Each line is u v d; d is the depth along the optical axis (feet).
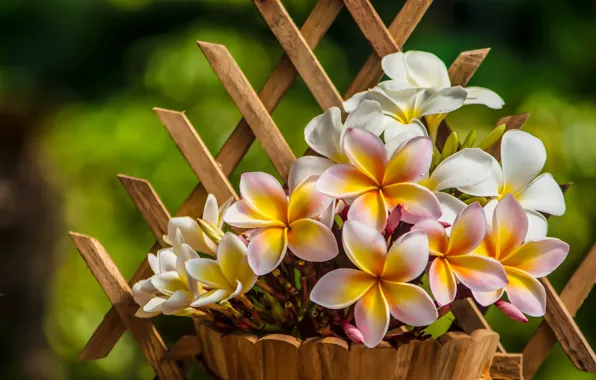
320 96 4.87
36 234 5.73
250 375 4.54
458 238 4.44
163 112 4.91
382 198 4.46
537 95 7.73
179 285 4.60
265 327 4.60
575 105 7.75
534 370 4.94
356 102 4.73
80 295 7.11
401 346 4.45
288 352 4.48
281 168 4.89
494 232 4.50
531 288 4.50
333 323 4.54
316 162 4.57
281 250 4.47
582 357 4.89
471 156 4.52
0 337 5.84
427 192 4.44
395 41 4.89
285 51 4.89
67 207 6.79
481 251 4.51
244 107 4.89
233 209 4.51
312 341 4.48
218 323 4.60
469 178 4.51
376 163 4.47
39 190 5.72
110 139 7.37
